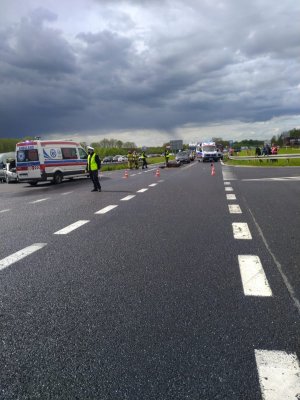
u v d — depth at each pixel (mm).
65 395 2586
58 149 24391
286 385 2623
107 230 8031
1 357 3092
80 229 8234
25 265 5641
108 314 3855
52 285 4750
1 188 23281
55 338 3385
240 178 21328
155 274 5062
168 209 10688
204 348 3146
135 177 26328
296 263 5391
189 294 4336
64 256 6074
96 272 5215
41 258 6000
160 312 3869
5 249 6656
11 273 5281
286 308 3900
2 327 3629
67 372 2852
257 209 10258
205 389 2607
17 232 8172
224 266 5328
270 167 31578
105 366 2918
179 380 2717
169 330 3479
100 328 3551
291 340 3248
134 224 8602
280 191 14383
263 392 2557
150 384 2678
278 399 2486
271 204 11125
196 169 35094
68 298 4309
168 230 7840
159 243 6758
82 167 26109
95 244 6824
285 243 6535
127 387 2652
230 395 2539
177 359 2990
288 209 10141
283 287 4488
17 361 3025
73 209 11430
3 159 31766
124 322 3664
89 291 4508
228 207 10734
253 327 3500
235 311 3854
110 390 2625
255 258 5672
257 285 4562
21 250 6535
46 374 2836
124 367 2896
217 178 22016
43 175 23234
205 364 2908
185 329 3492
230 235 7242
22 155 23500
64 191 18188
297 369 2809
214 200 12344
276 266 5277
